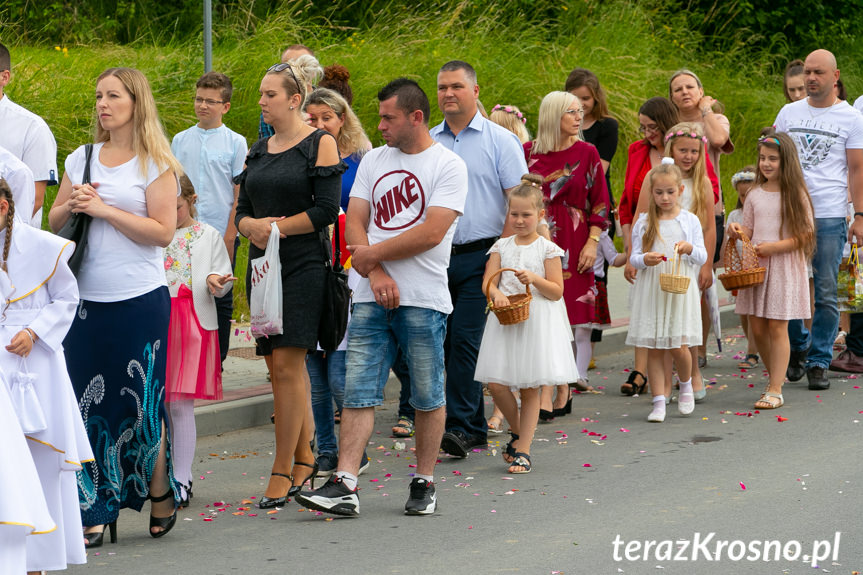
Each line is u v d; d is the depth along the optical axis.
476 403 10.88
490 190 10.65
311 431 10.33
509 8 29.91
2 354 6.98
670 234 11.99
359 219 8.89
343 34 27.69
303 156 8.84
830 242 13.34
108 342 8.12
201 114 12.12
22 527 6.29
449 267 10.67
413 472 10.23
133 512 9.08
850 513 8.58
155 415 8.24
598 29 30.58
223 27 25.00
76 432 7.17
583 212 12.34
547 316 10.16
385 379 8.78
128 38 28.66
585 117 14.19
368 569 7.50
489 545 7.98
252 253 8.98
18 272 7.12
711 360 15.43
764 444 10.82
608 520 8.52
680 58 32.53
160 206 8.23
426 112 8.70
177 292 9.10
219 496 9.49
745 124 30.97
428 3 28.81
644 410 12.57
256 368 13.95
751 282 12.45
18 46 22.53
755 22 38.53
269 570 7.52
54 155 10.05
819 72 13.45
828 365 13.43
